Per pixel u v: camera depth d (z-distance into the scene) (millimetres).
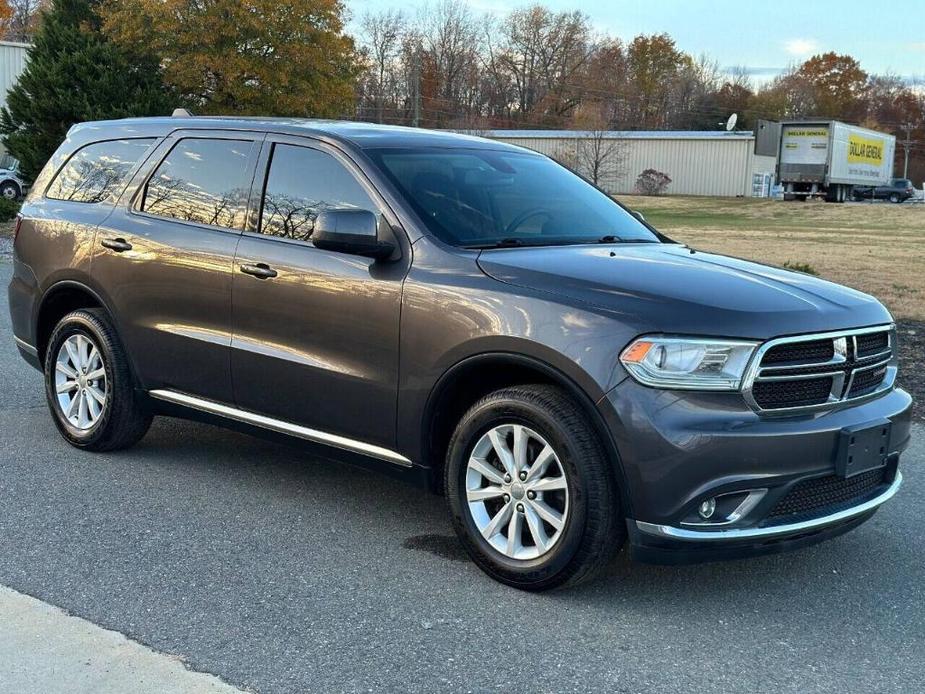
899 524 5023
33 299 6066
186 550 4410
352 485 5422
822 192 55094
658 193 60062
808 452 3713
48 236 5961
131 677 3250
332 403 4570
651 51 102750
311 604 3875
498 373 4199
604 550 3820
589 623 3771
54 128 28219
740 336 3658
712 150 59938
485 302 4031
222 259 4969
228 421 5145
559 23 97500
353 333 4438
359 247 4301
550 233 4766
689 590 4125
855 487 4078
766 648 3611
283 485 5387
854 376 3979
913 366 8992
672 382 3639
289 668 3346
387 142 4898
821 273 16828
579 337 3766
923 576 4352
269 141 5062
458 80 96062
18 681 3203
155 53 30844
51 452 5863
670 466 3604
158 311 5309
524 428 3957
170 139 5570
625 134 61375
